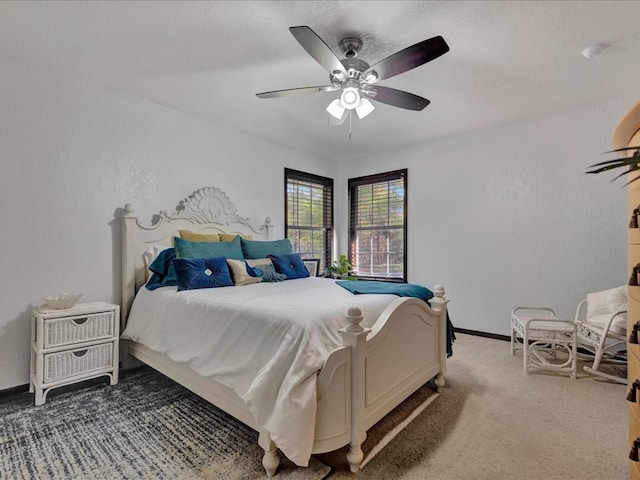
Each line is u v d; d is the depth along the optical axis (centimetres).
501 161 375
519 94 298
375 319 204
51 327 228
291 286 275
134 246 293
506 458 167
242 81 273
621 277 308
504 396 236
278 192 438
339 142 439
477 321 393
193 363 201
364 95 236
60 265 260
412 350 218
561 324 280
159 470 158
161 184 321
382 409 184
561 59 240
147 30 207
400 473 157
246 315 185
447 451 173
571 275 333
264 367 160
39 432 191
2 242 235
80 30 207
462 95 300
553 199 343
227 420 204
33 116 248
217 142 368
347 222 523
